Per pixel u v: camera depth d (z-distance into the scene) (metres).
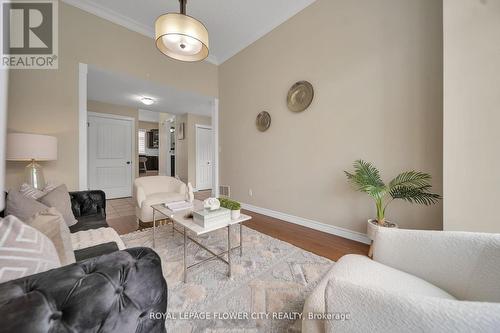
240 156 3.82
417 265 0.98
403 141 2.00
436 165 1.82
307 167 2.80
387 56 2.09
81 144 2.68
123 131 4.98
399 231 1.08
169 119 7.14
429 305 0.54
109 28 2.91
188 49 2.04
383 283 0.90
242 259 1.89
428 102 1.86
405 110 1.98
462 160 1.42
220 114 4.25
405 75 1.98
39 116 2.43
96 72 2.97
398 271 0.99
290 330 1.14
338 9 2.44
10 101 2.28
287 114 3.02
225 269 1.72
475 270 0.83
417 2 1.91
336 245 2.22
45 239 0.77
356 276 0.95
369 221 2.04
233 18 3.03
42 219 0.93
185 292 1.44
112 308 0.59
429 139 1.85
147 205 2.58
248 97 3.63
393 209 2.09
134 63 3.15
